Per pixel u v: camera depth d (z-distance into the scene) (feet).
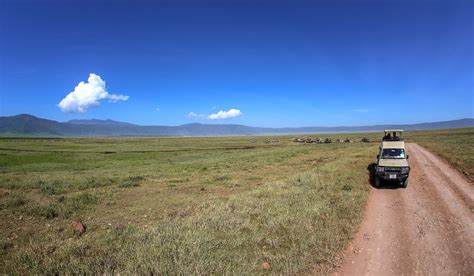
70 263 23.20
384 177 55.11
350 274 22.67
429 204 42.65
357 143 236.22
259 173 83.35
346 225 32.73
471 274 22.31
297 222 32.35
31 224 36.17
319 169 74.79
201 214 36.78
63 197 48.73
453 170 72.64
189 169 97.04
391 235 30.58
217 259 23.82
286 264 23.41
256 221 34.06
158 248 25.50
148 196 53.21
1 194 50.70
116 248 26.78
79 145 274.36
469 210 38.63
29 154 167.94
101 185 65.92
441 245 27.66
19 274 22.56
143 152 193.57
